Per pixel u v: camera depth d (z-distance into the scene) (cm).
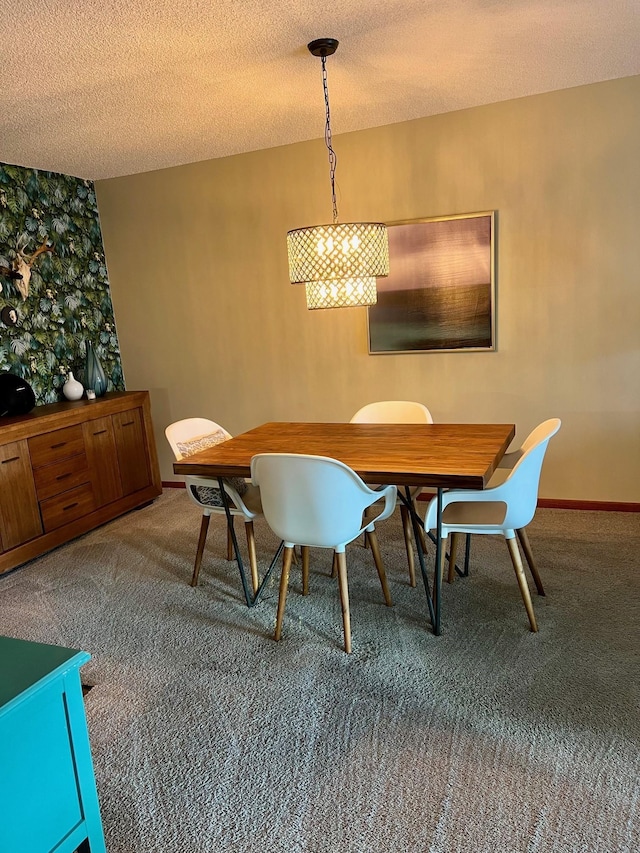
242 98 292
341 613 256
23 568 326
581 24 236
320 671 217
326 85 283
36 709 117
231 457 251
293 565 307
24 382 354
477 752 173
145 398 422
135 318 461
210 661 228
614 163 320
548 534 325
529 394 362
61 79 251
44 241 404
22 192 389
